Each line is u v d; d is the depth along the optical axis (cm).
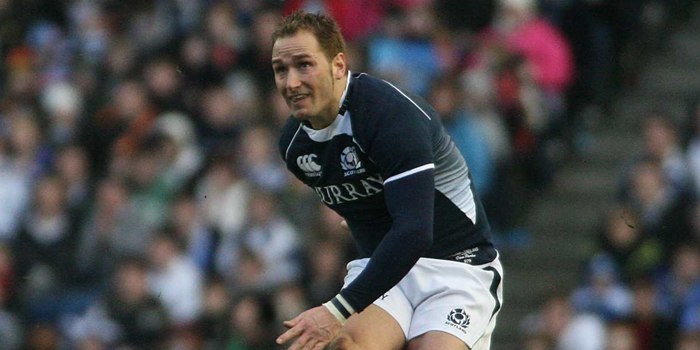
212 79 4947
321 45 2086
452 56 4872
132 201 4609
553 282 4572
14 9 5616
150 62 5094
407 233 2038
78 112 5038
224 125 4762
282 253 4222
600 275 4150
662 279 4153
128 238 4553
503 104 4650
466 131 4422
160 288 4269
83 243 4625
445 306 2211
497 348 4488
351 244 4103
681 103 5091
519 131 4675
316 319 2042
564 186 4828
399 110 2098
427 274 2234
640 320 4084
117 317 4253
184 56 4991
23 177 4781
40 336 4466
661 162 4344
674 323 4050
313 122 2136
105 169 4897
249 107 4838
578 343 4056
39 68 5359
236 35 5041
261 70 5003
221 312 4134
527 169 4725
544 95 4800
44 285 4550
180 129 4756
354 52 4734
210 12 5112
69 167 4734
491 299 2248
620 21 4972
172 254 4306
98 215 4622
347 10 5000
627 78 5159
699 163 4409
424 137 2092
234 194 4431
